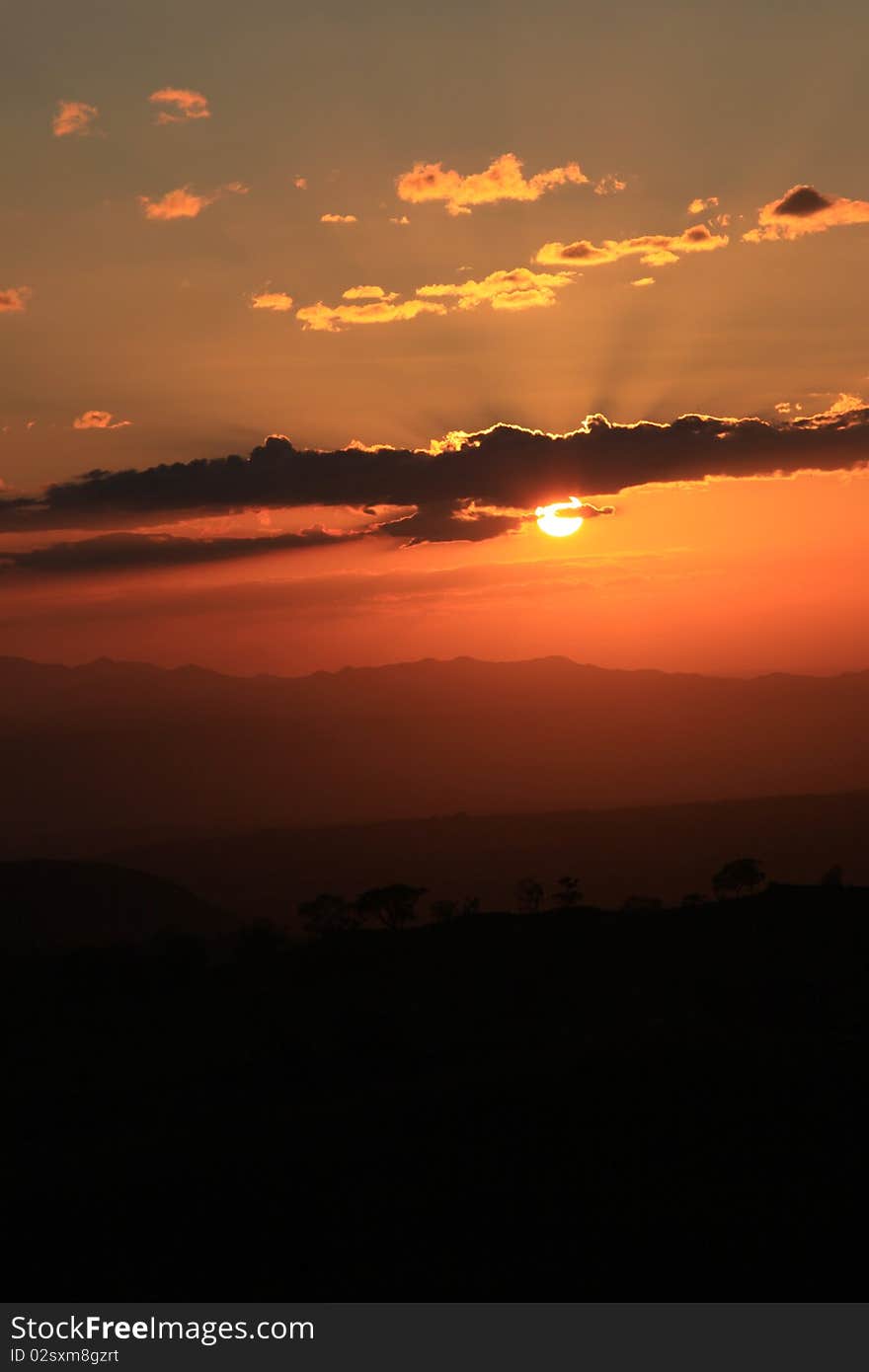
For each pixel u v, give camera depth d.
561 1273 96.56
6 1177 123.75
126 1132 140.50
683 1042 135.75
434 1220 104.81
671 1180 106.88
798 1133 111.38
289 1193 111.00
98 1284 99.81
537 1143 114.44
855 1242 96.88
